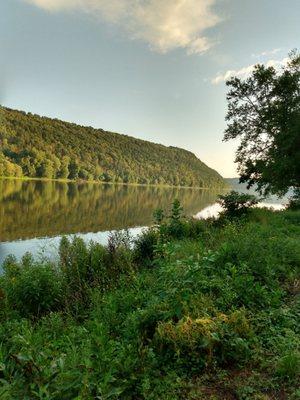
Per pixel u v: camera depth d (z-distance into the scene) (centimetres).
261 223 1538
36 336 480
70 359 375
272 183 3119
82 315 692
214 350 428
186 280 536
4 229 2273
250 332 465
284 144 2861
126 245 1120
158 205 5075
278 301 593
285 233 1352
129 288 745
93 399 317
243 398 361
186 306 501
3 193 5225
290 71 3141
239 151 3422
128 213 3647
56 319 615
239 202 1750
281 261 847
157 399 357
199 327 443
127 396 362
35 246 1734
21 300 723
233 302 573
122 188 11519
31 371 329
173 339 435
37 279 738
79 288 795
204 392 373
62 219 2908
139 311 517
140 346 416
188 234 1341
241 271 677
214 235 1246
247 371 408
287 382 381
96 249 1033
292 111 3041
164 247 739
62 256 1009
